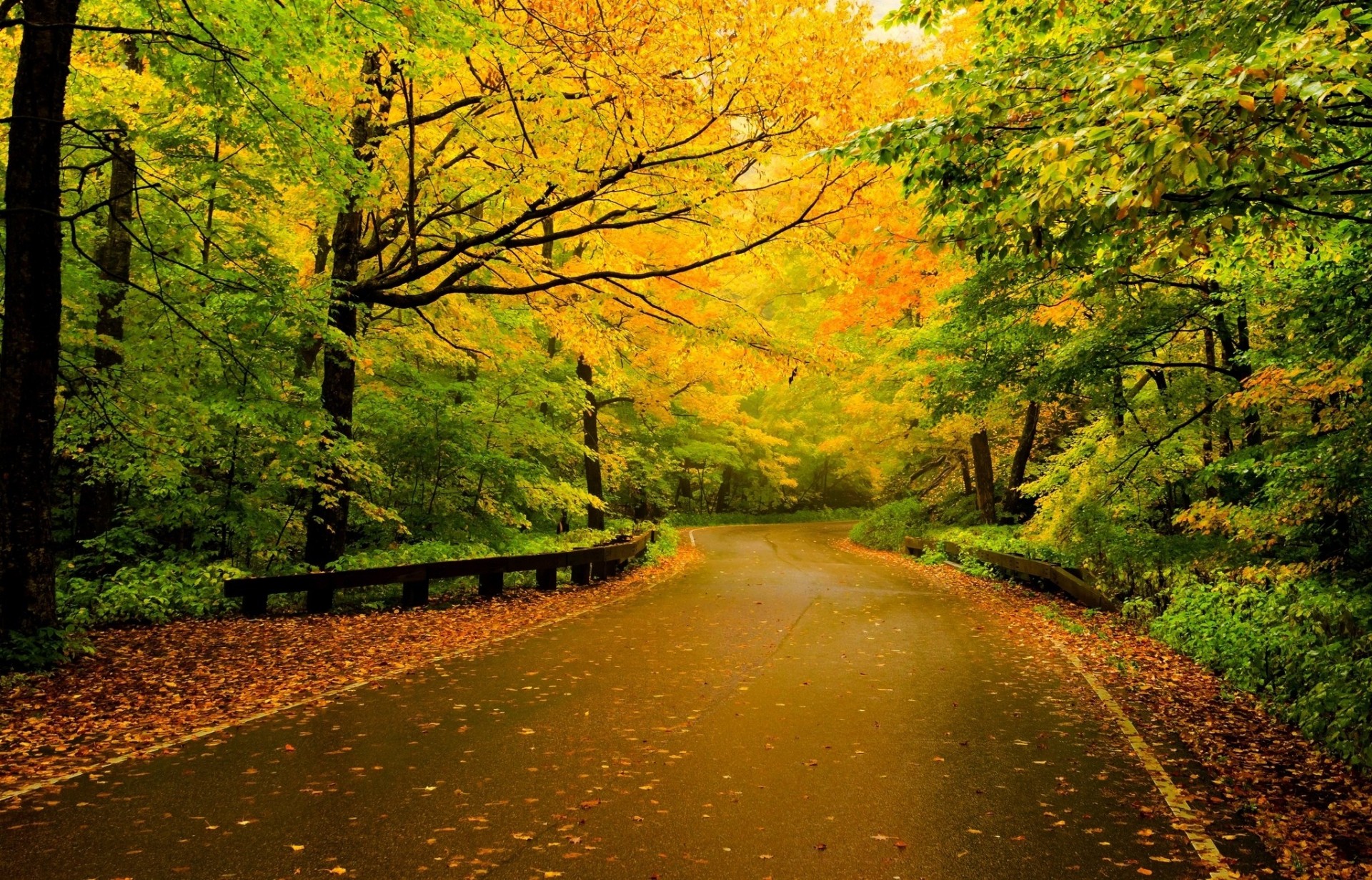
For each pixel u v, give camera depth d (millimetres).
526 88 10539
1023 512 25766
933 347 15422
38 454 8266
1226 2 4641
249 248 13344
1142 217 4938
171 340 12625
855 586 17094
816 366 15320
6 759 5523
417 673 8383
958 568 21031
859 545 31141
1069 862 4121
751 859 4125
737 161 12789
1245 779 5371
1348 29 3992
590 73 10492
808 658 9289
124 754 5672
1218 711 7191
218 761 5527
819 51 11469
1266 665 7648
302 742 5980
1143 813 4770
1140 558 13148
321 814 4621
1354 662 6438
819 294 32281
